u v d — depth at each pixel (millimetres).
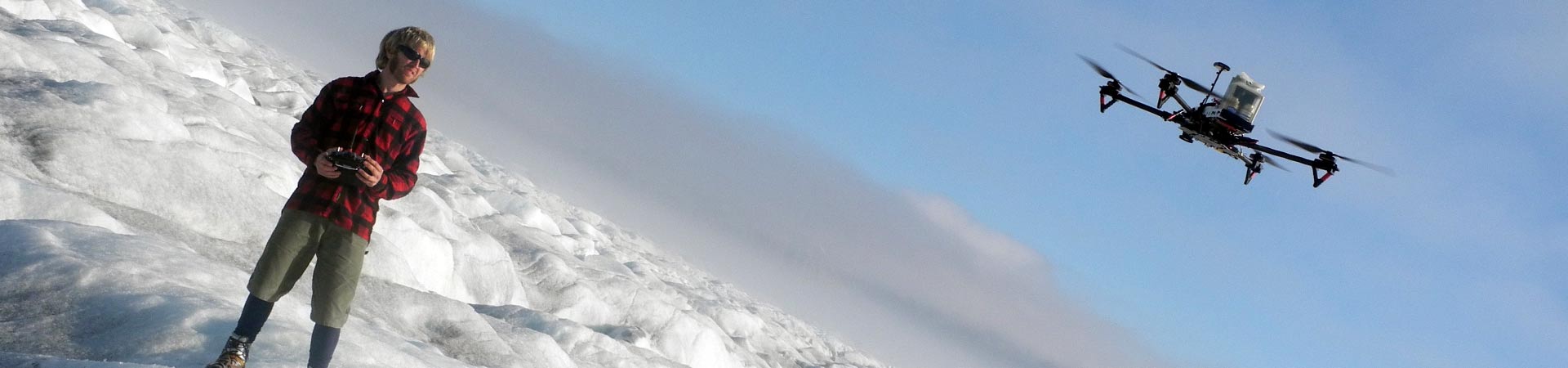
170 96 8852
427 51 3828
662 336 11344
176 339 4391
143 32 12836
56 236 5145
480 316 7418
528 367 7051
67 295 4570
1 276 4602
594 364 8328
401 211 9133
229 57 17875
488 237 10281
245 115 10125
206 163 7301
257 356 4328
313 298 3881
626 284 11773
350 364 4645
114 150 6750
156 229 6418
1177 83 11977
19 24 9281
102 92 7328
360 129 3770
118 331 4383
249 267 6656
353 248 3836
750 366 14305
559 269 11219
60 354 4102
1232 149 11914
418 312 7027
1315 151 11586
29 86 7250
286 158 8914
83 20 11453
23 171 6086
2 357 3676
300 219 3777
